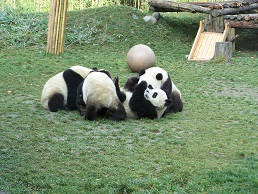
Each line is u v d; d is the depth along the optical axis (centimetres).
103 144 765
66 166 659
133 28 1934
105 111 929
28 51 1652
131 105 930
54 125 873
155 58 1594
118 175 624
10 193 564
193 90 1222
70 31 1875
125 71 1442
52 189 575
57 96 973
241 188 575
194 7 1816
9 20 1906
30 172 628
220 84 1301
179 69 1493
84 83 925
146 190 573
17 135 803
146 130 855
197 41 1719
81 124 886
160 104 918
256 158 700
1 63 1446
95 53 1692
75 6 2545
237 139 805
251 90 1241
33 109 991
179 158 698
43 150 724
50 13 1596
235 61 1593
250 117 959
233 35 1747
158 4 1981
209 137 814
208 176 615
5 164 655
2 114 941
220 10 1745
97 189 579
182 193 564
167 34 1944
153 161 684
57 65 1464
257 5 1922
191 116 968
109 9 2045
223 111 1012
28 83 1232
